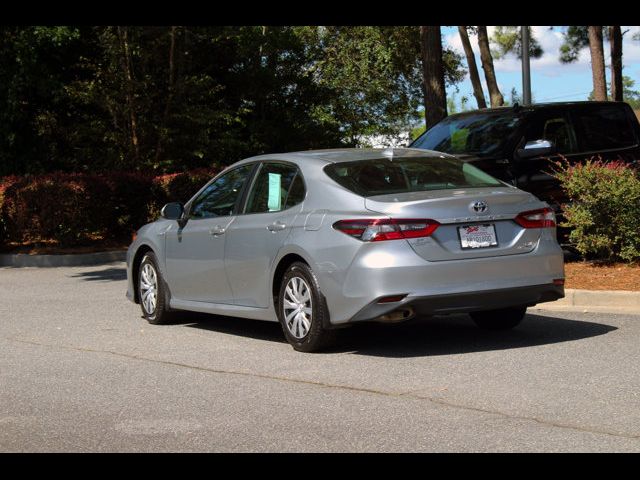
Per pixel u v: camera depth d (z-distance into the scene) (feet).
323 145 117.60
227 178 31.91
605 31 113.50
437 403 21.09
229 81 110.93
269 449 18.26
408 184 27.37
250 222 29.55
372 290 25.32
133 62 97.81
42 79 93.40
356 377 24.09
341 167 27.94
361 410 20.80
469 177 28.40
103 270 54.80
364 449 17.97
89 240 65.57
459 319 32.73
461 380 23.24
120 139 95.09
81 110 100.53
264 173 30.17
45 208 62.18
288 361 26.50
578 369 23.85
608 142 43.93
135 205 66.85
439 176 27.94
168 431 19.85
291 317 27.76
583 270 39.58
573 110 43.60
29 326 34.73
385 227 25.43
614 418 19.29
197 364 26.66
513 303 26.53
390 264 25.21
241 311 29.96
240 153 110.73
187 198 68.85
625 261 40.47
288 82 115.85
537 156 41.65
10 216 63.77
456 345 27.89
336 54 141.59
